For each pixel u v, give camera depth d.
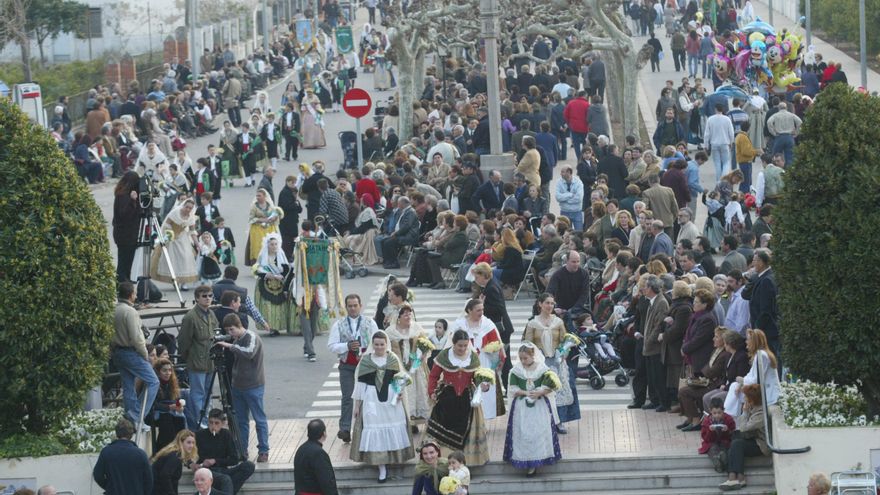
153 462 29.20
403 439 30.50
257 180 67.06
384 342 30.44
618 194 52.50
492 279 34.78
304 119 76.12
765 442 29.78
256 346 31.25
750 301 32.81
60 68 102.50
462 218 46.69
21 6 90.00
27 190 28.94
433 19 68.56
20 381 28.81
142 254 38.16
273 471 30.89
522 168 51.81
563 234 45.00
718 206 49.72
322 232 40.75
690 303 32.66
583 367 36.31
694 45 90.81
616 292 37.97
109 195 64.88
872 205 28.86
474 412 30.45
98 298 29.53
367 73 105.19
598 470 30.61
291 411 35.19
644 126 76.44
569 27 71.00
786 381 31.61
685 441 31.50
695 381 31.83
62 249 29.08
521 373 30.36
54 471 28.81
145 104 70.75
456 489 27.83
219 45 106.50
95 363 29.73
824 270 29.08
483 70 77.12
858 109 29.36
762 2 133.38
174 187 53.03
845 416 29.53
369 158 65.25
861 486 27.91
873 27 100.00
